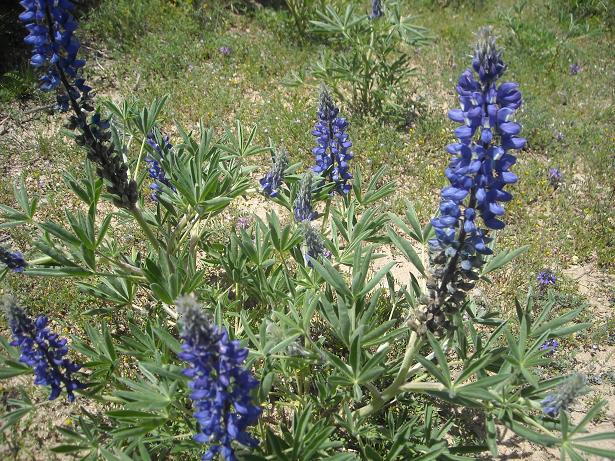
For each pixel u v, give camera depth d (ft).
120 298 1.28
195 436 0.84
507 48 3.10
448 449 1.08
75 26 1.01
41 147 1.94
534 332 1.02
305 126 2.22
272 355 1.05
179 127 1.50
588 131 2.39
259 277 1.26
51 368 1.03
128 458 0.95
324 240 1.29
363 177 2.07
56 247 1.23
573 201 2.03
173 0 2.86
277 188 1.42
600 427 1.36
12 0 2.41
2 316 1.43
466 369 0.94
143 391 0.97
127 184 1.17
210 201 1.23
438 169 2.14
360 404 1.29
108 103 1.47
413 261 1.02
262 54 2.69
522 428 0.92
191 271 1.25
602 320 1.62
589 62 3.00
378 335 1.01
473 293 1.67
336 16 2.40
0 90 2.11
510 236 1.89
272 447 0.93
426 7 3.56
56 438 1.24
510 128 0.79
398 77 2.46
